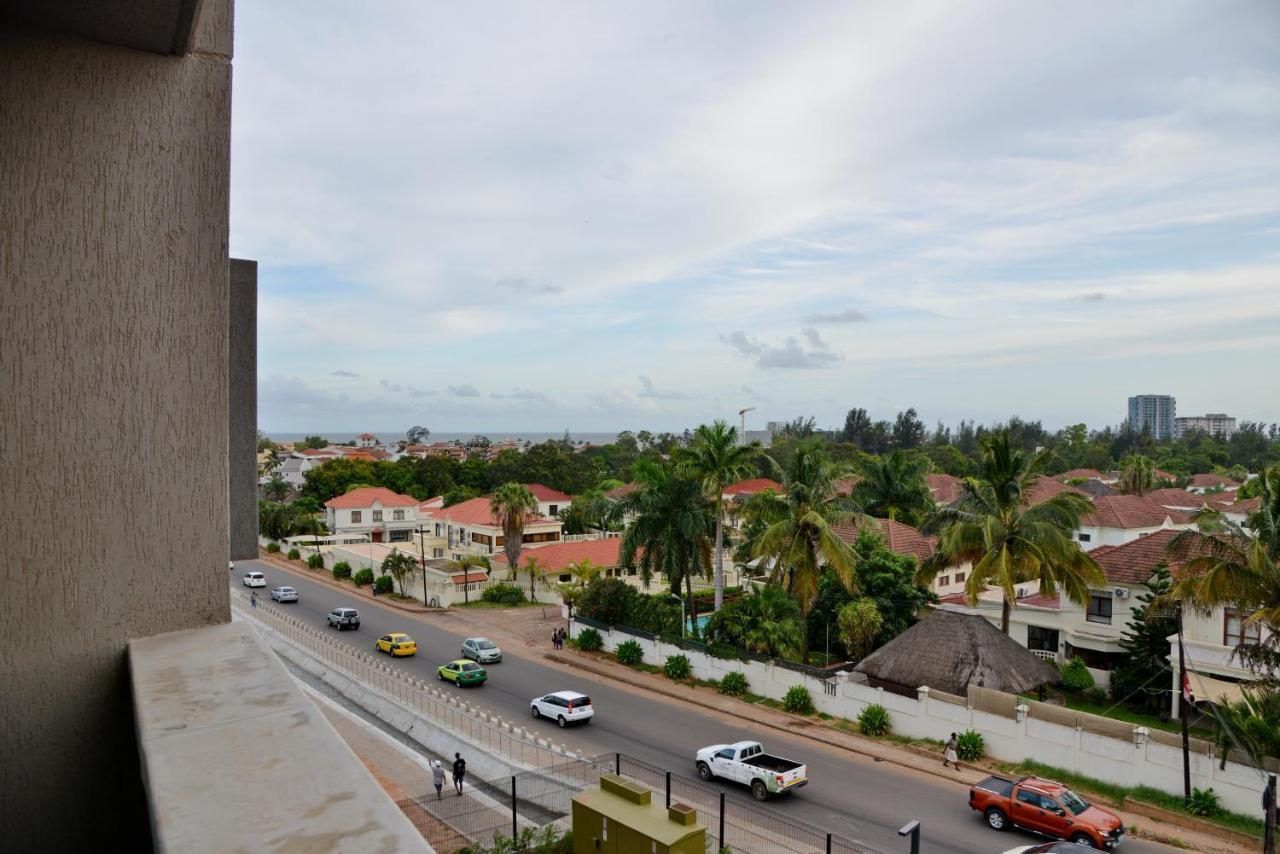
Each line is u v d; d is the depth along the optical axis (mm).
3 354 2129
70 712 2199
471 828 16766
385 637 34188
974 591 25609
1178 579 21047
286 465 116188
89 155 2262
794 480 29672
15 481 2131
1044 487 70375
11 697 2123
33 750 2152
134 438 2305
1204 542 20625
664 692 28500
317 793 1279
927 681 24312
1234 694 22828
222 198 2479
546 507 73562
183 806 1215
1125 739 20125
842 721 25031
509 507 48594
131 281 2311
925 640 25641
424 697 25766
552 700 25234
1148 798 18844
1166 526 47219
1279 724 18984
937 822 17812
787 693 26141
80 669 2217
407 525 72938
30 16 2156
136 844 2221
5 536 2119
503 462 90625
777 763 19688
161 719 1596
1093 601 29562
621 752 22484
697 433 33062
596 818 13938
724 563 46375
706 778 20500
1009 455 25891
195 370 2410
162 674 1910
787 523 28703
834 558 27859
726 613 30828
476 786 19656
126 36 2275
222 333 2467
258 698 1741
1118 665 28516
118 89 2309
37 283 2180
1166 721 24453
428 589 46250
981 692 22906
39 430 2168
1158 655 26203
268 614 39812
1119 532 45188
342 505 70750
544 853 14680
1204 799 18094
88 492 2229
